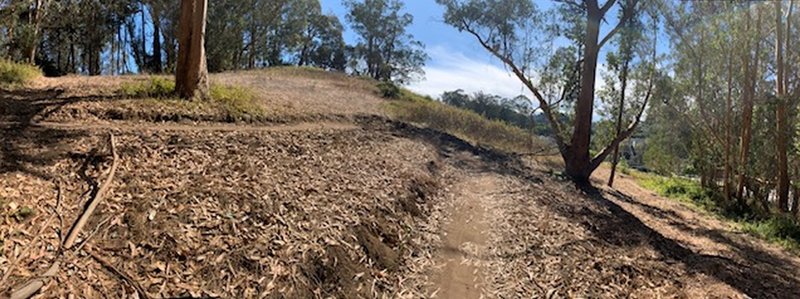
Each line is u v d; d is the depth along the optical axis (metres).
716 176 21.84
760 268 7.55
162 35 33.25
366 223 5.83
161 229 4.40
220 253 4.32
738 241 9.92
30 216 4.16
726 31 15.04
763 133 15.66
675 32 16.02
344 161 8.47
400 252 5.70
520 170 13.48
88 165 5.53
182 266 4.05
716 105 17.50
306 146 8.77
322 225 5.37
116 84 11.44
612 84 16.14
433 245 6.19
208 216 4.81
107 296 3.51
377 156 9.76
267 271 4.30
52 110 7.99
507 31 15.04
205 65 10.81
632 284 5.93
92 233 4.11
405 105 20.75
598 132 17.02
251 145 7.79
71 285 3.49
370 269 5.05
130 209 4.60
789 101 14.23
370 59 46.81
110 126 7.54
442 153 13.34
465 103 30.16
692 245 8.91
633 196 15.81
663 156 25.05
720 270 6.86
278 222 5.12
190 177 5.71
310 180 6.77
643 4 14.45
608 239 7.84
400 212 6.77
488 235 6.92
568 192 11.66
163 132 7.48
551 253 6.58
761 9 14.46
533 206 8.92
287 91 17.39
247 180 6.02
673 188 20.12
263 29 38.91
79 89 10.17
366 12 44.84
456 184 9.91
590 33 14.38
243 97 11.79
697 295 5.78
